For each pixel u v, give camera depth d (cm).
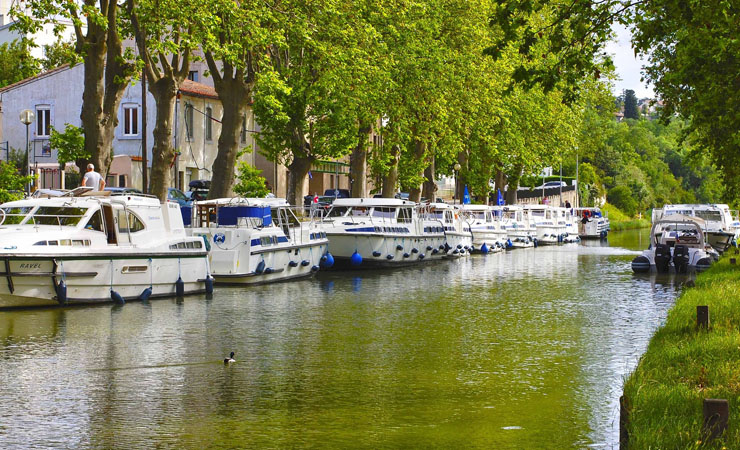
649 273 4222
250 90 3891
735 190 3662
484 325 2367
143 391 1537
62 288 2533
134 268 2731
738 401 1202
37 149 5966
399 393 1534
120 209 2733
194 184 5281
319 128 4484
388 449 1198
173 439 1239
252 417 1362
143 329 2230
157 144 3519
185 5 3253
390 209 4534
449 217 5394
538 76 1942
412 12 5003
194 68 6625
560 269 4512
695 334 1805
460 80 5553
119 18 3466
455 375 1691
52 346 1975
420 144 5794
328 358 1859
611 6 1928
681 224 4616
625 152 17175
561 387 1589
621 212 15612
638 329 2308
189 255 2936
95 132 3309
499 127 6794
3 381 1611
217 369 1736
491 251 6175
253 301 2855
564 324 2397
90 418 1352
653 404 1198
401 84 5025
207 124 6175
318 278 3816
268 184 6706
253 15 3428
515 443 1229
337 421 1342
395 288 3372
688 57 2462
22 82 6003
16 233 2548
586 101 8338
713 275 3306
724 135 3134
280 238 3534
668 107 3275
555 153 7888
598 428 1311
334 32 3969
